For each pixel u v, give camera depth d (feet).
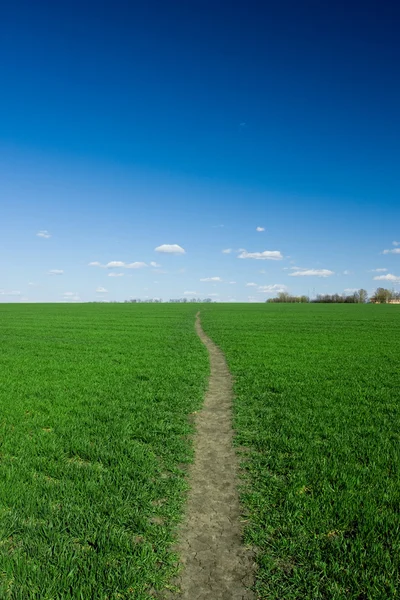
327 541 16.58
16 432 29.96
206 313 216.54
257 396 41.73
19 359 64.39
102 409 36.11
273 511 19.22
